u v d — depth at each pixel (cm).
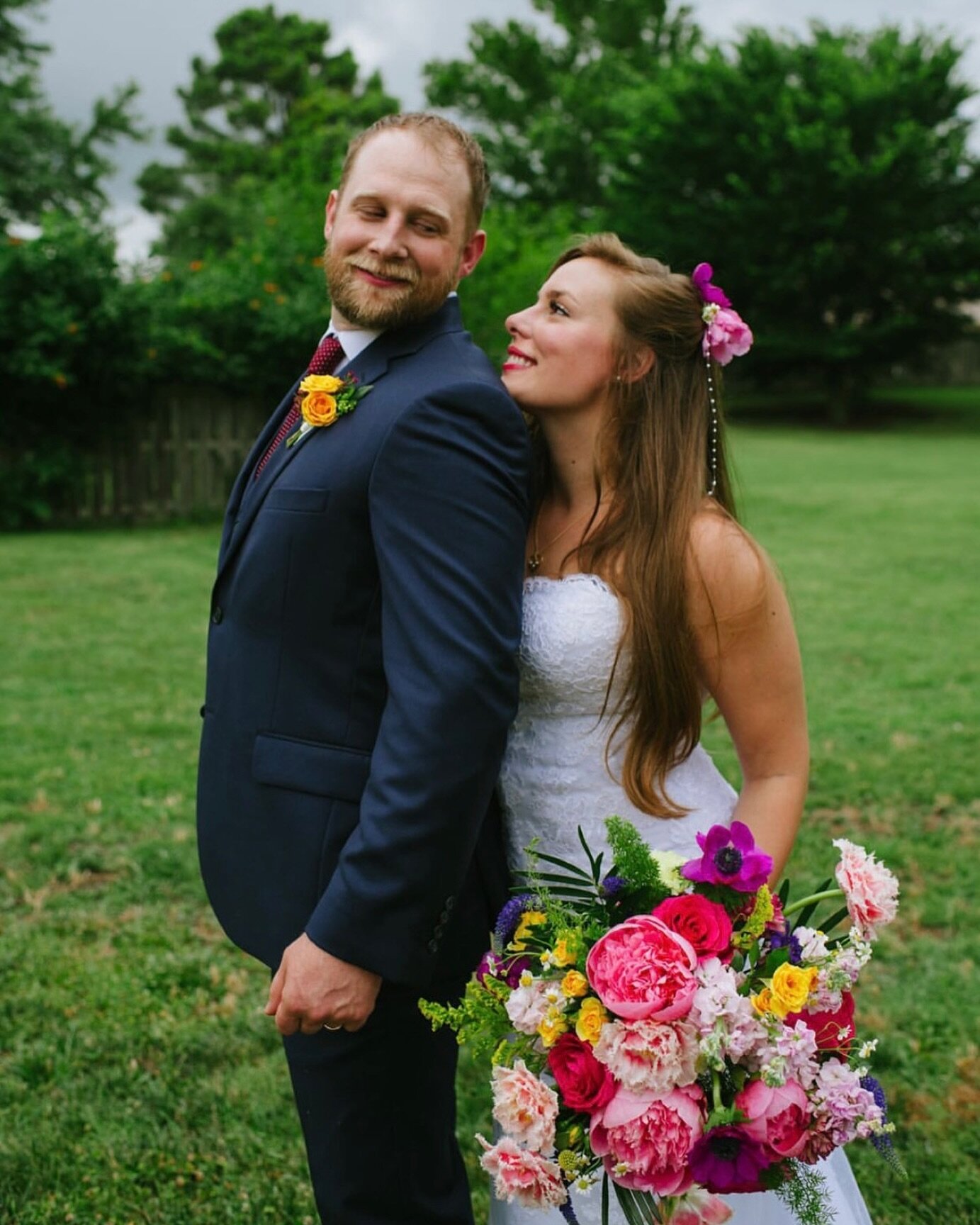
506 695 167
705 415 199
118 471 1177
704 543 187
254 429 1231
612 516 195
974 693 611
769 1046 142
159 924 370
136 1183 259
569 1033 152
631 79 3688
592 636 188
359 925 163
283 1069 300
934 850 421
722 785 204
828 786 480
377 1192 189
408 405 171
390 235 180
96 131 3234
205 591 848
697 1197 147
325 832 177
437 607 164
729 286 3089
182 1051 305
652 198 3112
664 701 188
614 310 196
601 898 162
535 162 4066
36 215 3178
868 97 2902
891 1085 289
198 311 1173
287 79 5344
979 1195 251
